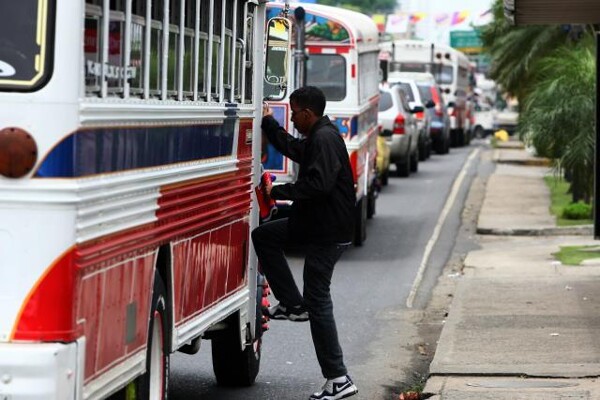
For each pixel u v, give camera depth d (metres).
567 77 46.78
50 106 12.36
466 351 23.00
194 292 17.05
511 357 22.45
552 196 55.84
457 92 100.88
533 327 25.44
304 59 35.16
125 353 14.23
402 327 27.81
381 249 41.06
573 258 37.03
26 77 12.40
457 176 70.88
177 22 15.88
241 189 19.50
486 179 68.81
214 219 17.83
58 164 12.37
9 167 12.27
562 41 69.25
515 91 73.38
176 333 16.25
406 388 21.72
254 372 21.42
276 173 35.25
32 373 12.22
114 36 13.63
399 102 67.56
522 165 81.00
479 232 44.84
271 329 27.12
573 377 20.92
